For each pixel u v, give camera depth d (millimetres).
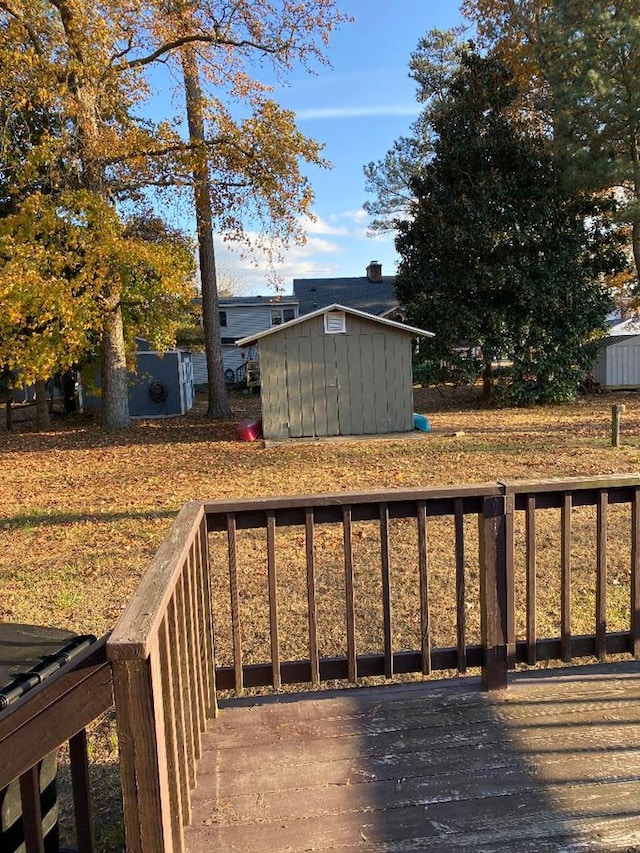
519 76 18047
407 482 8102
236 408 20484
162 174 15312
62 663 1751
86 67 12656
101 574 5051
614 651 2801
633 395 19625
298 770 2252
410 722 2514
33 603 4465
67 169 13273
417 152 24938
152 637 1339
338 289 36531
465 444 11102
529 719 2494
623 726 2422
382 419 13078
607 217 17000
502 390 17469
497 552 2629
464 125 16875
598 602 2766
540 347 17109
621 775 2146
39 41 12398
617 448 9938
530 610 2738
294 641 3742
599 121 15086
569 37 14969
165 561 1864
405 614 4082
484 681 2723
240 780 2209
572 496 2697
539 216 16250
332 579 4730
